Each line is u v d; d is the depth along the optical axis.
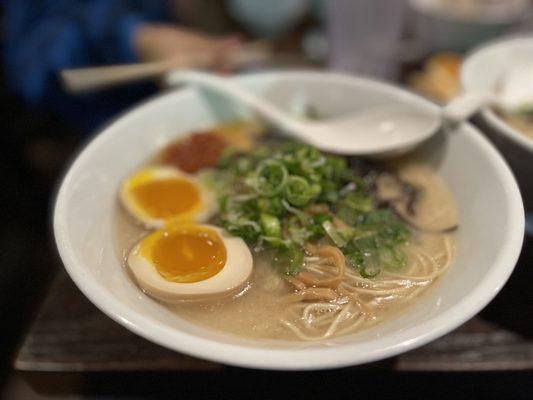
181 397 0.22
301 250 0.19
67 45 0.40
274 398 0.21
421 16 0.38
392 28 0.36
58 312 0.22
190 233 0.20
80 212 0.19
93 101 0.42
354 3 0.35
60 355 0.20
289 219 0.21
